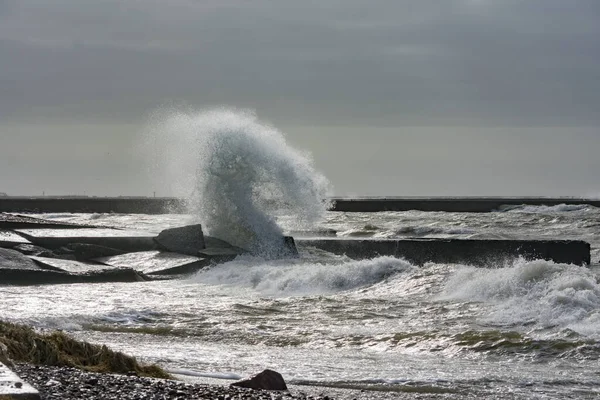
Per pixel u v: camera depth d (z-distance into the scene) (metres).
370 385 21.91
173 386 16.78
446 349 28.36
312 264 51.66
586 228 95.75
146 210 140.25
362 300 39.22
